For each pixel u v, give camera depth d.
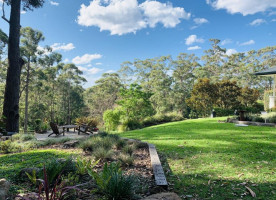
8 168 3.64
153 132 9.02
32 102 31.53
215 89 21.59
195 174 3.49
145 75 47.31
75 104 40.56
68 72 39.69
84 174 3.15
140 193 2.64
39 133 12.59
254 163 3.95
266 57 43.66
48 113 36.28
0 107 27.66
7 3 11.27
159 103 36.09
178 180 3.27
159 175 3.16
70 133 12.15
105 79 42.19
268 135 6.80
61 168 2.88
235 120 10.70
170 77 42.56
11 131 10.09
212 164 3.99
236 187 2.92
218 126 9.57
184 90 38.84
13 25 10.41
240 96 22.66
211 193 2.77
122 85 43.94
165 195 2.40
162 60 45.06
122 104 18.39
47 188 2.02
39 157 4.52
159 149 5.41
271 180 3.12
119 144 5.57
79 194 2.46
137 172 3.47
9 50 10.34
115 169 2.73
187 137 7.03
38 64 25.73
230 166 3.83
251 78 40.06
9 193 2.36
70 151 5.15
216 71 47.78
